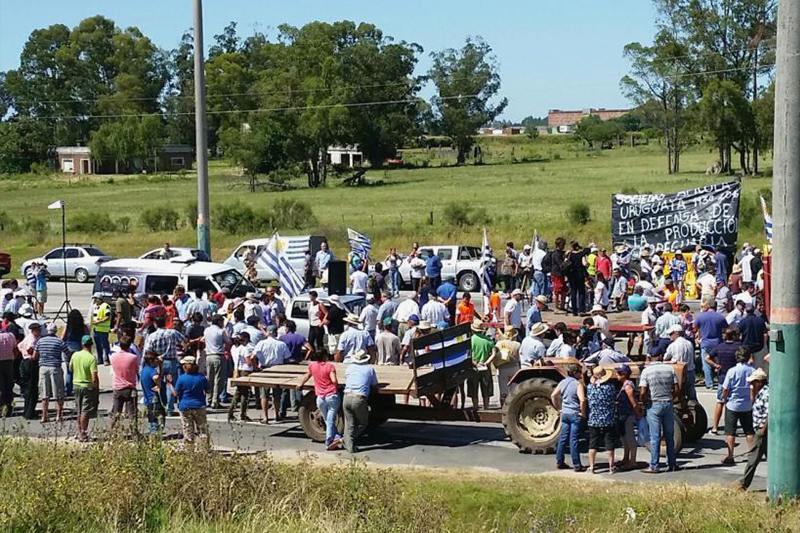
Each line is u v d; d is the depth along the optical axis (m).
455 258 49.62
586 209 70.19
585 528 14.93
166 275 36.84
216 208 76.31
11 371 25.12
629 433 19.31
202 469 15.40
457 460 20.30
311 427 22.19
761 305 29.78
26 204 116.50
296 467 17.23
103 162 183.38
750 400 19.47
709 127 119.81
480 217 72.38
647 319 26.58
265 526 13.79
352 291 39.09
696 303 40.44
